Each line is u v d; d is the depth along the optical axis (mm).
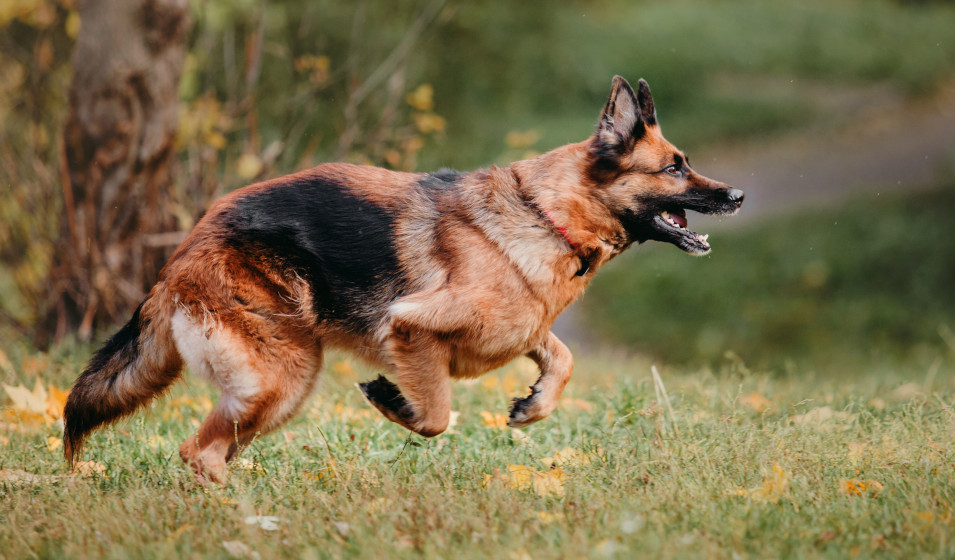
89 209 10250
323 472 6113
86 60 10148
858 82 32031
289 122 11961
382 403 6418
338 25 14078
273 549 4730
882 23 36969
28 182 10859
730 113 28859
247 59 12562
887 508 5238
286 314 6254
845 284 18859
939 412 7484
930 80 31578
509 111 19359
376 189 6434
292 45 13617
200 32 12367
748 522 5004
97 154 10234
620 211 6605
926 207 21375
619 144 6504
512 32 17812
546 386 6801
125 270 10406
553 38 20422
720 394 8430
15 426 7289
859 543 4812
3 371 8766
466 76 16438
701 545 4707
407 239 6324
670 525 5039
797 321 17453
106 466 6359
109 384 6281
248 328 6141
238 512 5262
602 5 28234
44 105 11406
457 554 4648
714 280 19406
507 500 5418
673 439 6605
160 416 7652
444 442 6828
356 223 6305
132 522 5078
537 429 7285
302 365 6363
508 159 13422
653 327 17812
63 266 10320
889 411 7766
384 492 5551
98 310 10305
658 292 19250
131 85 10164
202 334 6070
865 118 28750
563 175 6477
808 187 23656
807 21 36719
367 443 6785
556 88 25797
